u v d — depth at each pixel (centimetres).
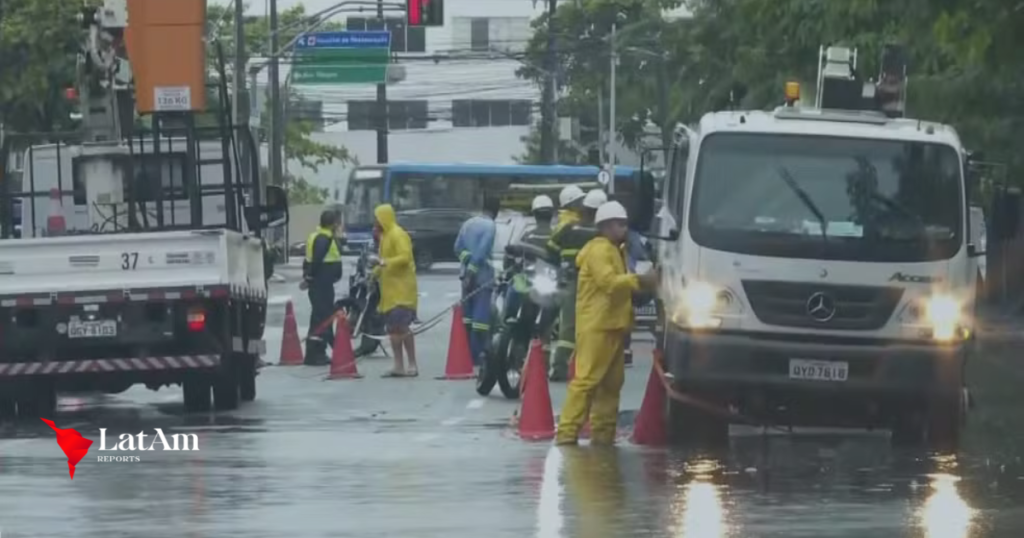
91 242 4366
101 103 5116
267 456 3556
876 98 4138
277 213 5272
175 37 4856
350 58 13200
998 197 4056
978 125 6506
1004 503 2909
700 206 3647
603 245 3684
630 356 5728
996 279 9219
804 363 3597
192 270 4391
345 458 3516
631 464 3425
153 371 4397
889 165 3656
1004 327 8044
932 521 2706
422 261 14912
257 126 12662
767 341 3594
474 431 4041
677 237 3756
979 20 4247
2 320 4372
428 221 14912
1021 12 4228
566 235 4909
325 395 4981
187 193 5041
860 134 3672
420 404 4703
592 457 3538
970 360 6400
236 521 2700
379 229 5834
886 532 2595
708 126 3684
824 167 3653
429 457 3528
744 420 3791
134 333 4378
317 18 13400
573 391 3722
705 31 8406
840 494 3008
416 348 6719
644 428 3766
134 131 5138
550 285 4847
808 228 3622
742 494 3003
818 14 6141
